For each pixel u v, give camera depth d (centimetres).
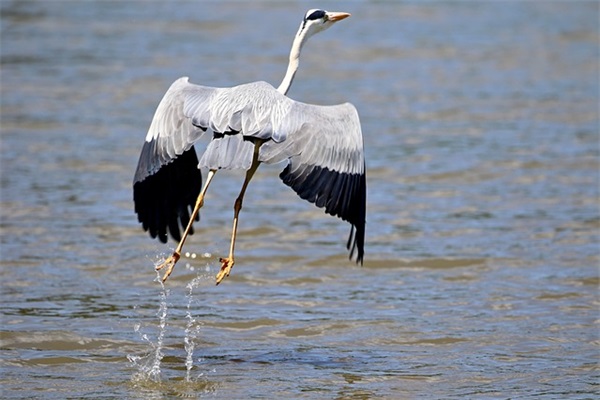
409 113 2475
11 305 1258
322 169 943
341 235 1598
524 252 1509
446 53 3316
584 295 1323
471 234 1600
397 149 2141
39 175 1895
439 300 1309
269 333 1190
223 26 3781
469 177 1944
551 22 4006
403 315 1252
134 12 4134
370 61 3153
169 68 2941
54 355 1103
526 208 1747
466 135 2273
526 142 2209
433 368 1076
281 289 1352
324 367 1077
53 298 1290
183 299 1305
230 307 1277
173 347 1138
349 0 4509
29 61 3047
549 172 1980
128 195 1786
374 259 1478
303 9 4253
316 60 3139
